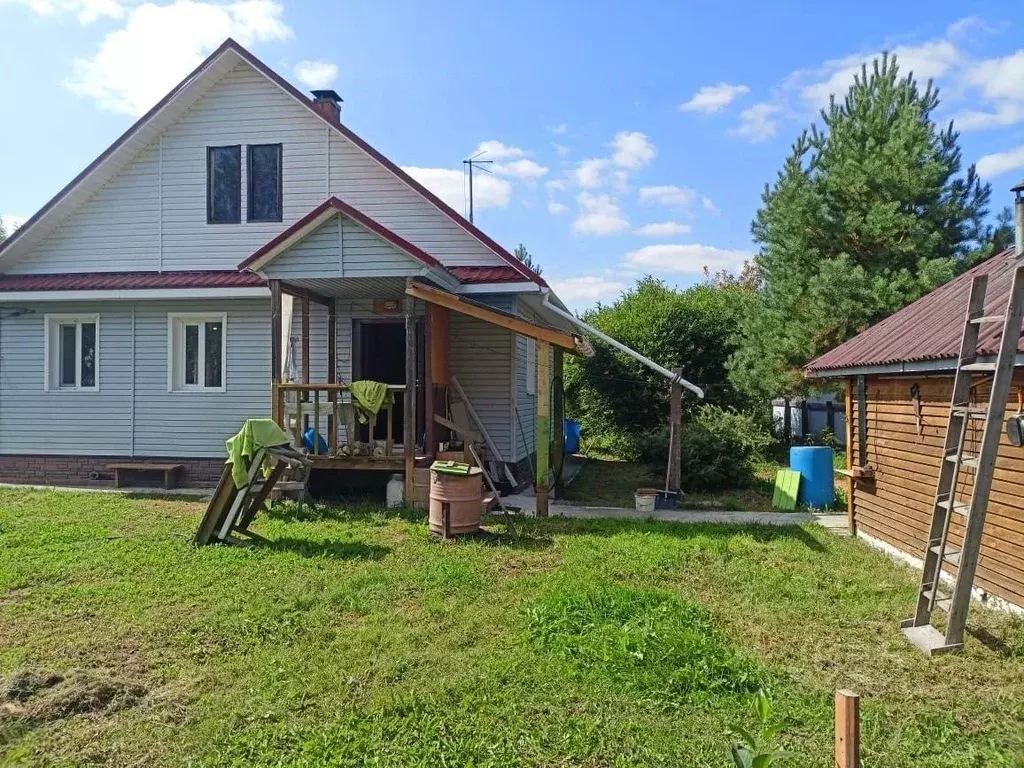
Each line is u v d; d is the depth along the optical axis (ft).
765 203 59.98
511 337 40.09
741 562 24.49
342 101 44.16
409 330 33.09
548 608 18.42
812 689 14.69
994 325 18.74
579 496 40.01
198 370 43.50
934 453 22.97
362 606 19.51
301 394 36.09
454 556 24.94
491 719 13.23
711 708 13.73
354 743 12.41
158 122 43.04
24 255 45.11
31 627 17.88
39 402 44.39
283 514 31.86
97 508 34.37
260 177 43.27
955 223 50.39
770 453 58.44
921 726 13.25
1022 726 13.28
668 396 60.23
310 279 34.12
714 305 66.44
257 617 18.53
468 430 37.99
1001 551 19.36
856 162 51.13
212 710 13.64
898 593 21.04
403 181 41.19
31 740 12.53
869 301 47.52
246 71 43.06
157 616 18.63
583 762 11.96
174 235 43.73
